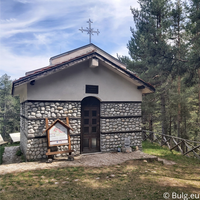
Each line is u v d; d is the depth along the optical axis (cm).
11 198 427
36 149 770
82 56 809
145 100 1510
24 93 884
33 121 768
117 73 972
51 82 809
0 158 956
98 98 933
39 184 514
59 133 759
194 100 1688
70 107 846
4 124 3228
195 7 1033
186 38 1240
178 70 1200
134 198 444
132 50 1688
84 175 595
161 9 1322
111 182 544
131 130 995
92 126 938
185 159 945
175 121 1739
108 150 932
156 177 598
